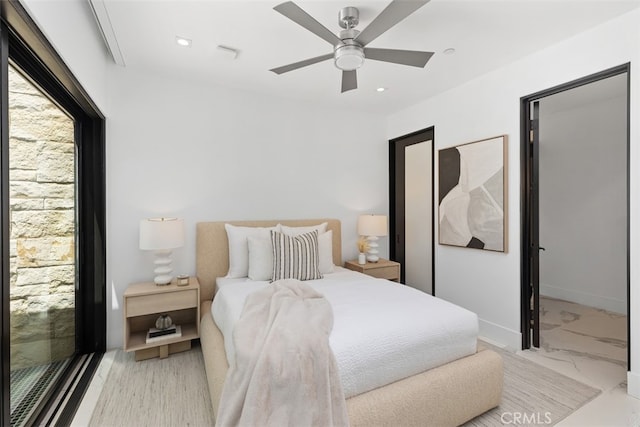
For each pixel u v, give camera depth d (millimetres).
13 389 1653
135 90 2777
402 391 1559
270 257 2832
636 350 2010
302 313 1763
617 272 3705
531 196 2740
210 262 3012
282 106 3488
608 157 3762
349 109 3926
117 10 1939
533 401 1987
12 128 1605
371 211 4113
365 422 1429
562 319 3479
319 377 1377
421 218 4082
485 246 2947
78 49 1849
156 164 2865
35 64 1631
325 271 3102
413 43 2365
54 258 2078
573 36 2295
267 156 3406
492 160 2869
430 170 3947
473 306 3115
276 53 2502
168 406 1948
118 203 2717
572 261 4113
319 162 3732
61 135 2139
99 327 2617
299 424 1310
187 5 1900
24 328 1747
